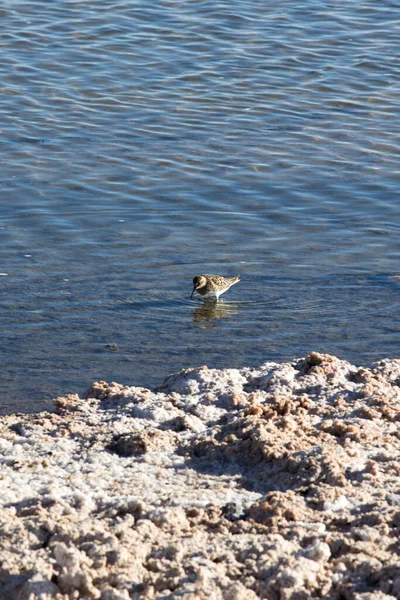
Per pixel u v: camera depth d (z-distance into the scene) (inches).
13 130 1579.7
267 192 1409.9
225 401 692.1
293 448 581.6
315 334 1040.8
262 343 1019.3
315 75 1851.6
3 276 1140.5
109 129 1603.1
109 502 514.3
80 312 1068.5
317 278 1175.0
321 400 686.5
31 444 624.7
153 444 609.0
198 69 1859.0
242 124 1640.0
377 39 2038.6
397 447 598.2
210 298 1111.0
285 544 457.7
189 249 1240.2
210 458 593.3
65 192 1382.9
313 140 1589.6
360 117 1684.3
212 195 1393.9
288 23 2107.5
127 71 1839.3
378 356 992.2
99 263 1189.1
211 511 503.5
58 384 914.7
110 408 700.7
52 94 1727.4
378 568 438.0
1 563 438.6
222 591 418.3
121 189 1400.1
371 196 1408.7
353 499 518.6
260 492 547.2
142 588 425.1
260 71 1860.2
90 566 434.9
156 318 1066.7
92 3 2181.3
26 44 1941.4
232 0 2236.7
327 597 423.2
